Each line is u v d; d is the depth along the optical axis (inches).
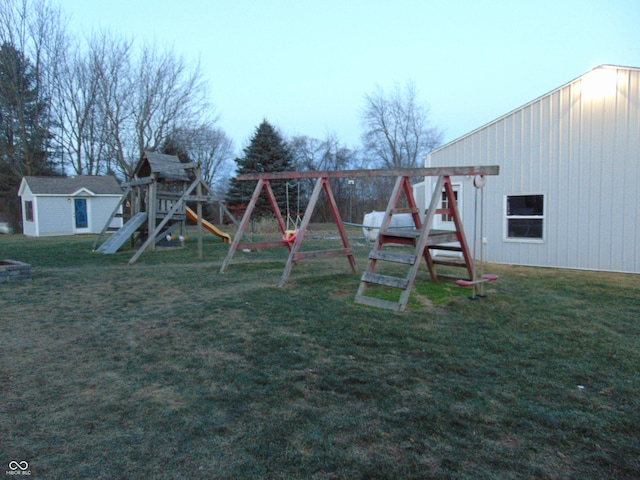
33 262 432.8
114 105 1144.8
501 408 118.0
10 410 116.8
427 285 292.5
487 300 247.3
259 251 526.3
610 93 346.9
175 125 1194.0
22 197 990.4
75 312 222.2
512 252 402.6
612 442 102.0
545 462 94.0
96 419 112.0
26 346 168.7
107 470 90.9
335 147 1428.4
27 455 96.0
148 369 145.3
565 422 110.9
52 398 124.0
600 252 357.4
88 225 964.6
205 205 1269.7
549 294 264.5
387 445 100.0
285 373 141.1
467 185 430.9
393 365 148.3
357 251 531.5
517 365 149.2
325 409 117.0
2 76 1059.3
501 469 91.4
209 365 148.3
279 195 1146.7
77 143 1181.1
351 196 1246.9
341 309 225.9
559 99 370.9
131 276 338.3
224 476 88.8
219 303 240.2
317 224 1187.9
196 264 412.5
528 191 390.9
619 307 232.1
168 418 112.3
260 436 103.7
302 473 89.7
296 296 258.1
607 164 351.3
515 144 396.8
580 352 162.4
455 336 180.7
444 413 115.0
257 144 1176.2
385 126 1441.9
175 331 187.8
